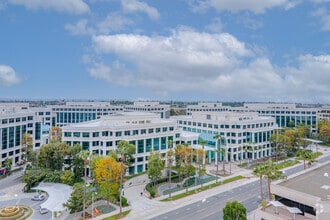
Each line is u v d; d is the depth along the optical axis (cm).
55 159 9869
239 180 10169
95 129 10725
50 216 6912
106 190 7450
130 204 7750
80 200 6862
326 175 6944
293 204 5622
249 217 6631
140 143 11388
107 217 6800
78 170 9938
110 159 7781
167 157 10569
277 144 14500
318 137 18938
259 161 13438
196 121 15400
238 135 13662
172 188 9275
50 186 8088
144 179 10331
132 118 12050
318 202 4766
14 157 12350
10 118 12081
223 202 7838
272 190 6047
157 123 12038
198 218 6700
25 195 8525
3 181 9962
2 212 6894
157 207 7506
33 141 13938
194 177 10550
